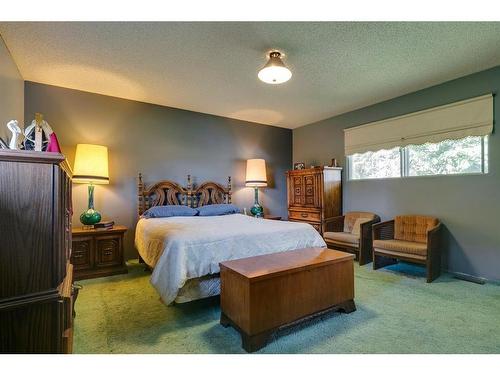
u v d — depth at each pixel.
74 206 3.55
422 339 1.80
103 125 3.75
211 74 3.07
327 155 4.96
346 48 2.50
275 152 5.53
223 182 4.83
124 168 3.90
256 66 2.87
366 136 4.21
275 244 2.54
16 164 0.94
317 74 3.06
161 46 2.47
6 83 2.51
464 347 1.70
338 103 4.10
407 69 2.95
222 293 2.01
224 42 2.40
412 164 3.73
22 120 3.12
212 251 2.22
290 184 5.04
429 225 3.32
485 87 2.97
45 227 0.98
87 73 3.05
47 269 0.98
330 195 4.45
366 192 4.27
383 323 2.02
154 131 4.14
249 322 1.67
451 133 3.22
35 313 0.96
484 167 3.04
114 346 1.72
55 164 1.00
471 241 3.10
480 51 2.57
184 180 4.41
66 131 3.49
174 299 2.04
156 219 3.42
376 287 2.77
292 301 1.87
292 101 4.02
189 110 4.46
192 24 2.14
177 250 2.10
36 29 2.20
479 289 2.70
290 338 1.82
